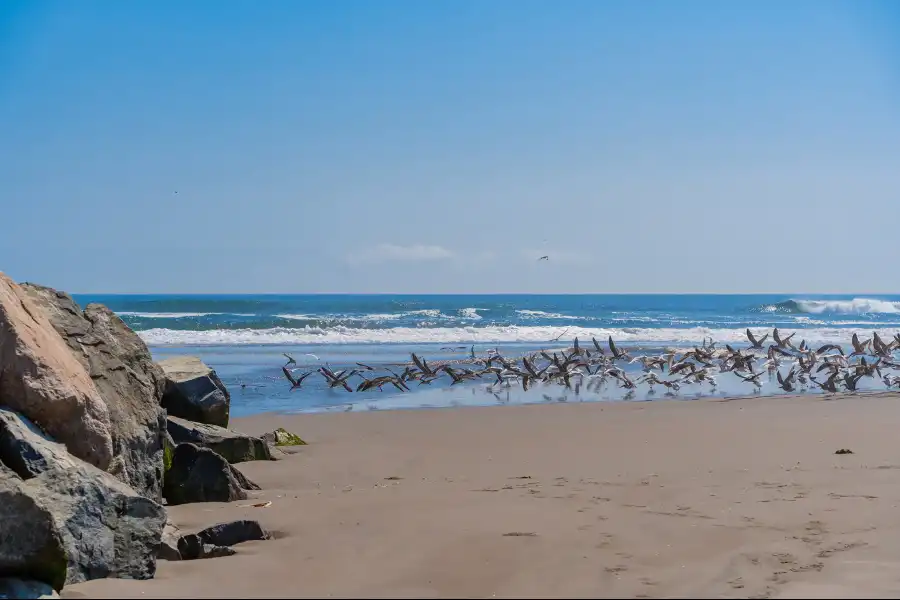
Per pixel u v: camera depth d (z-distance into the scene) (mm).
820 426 14242
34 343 6703
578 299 173000
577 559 6312
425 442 13148
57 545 5230
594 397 20812
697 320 67125
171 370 12336
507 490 9102
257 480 9945
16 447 5949
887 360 24297
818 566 6137
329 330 42375
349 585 5711
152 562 5844
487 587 5668
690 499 8406
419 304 87125
